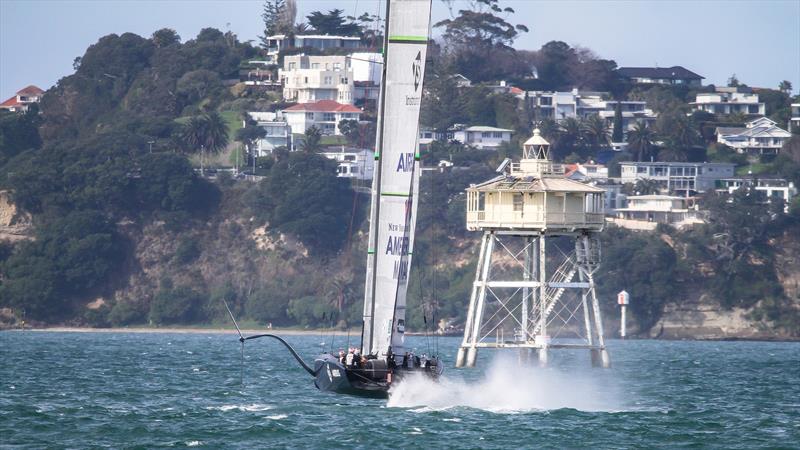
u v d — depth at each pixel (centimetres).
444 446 18325
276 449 18012
